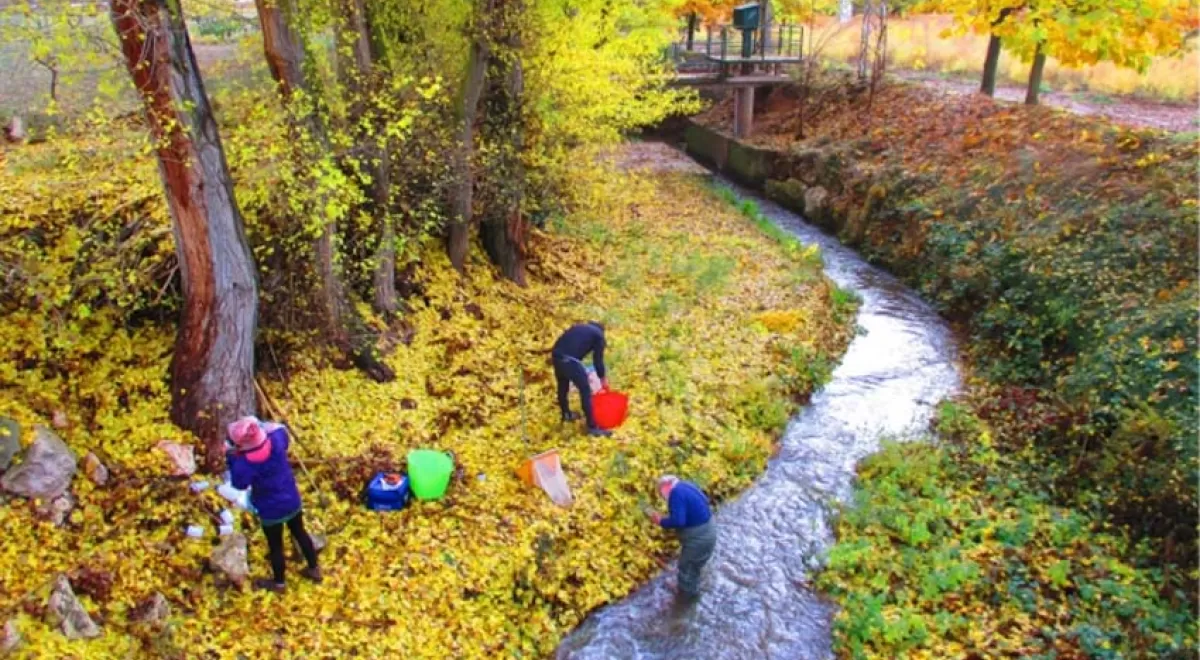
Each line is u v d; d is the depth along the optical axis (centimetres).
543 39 1123
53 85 629
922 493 867
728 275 1452
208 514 672
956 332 1309
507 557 712
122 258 782
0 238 770
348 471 765
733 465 916
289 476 627
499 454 855
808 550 797
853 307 1398
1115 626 653
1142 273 1069
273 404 795
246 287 734
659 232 1706
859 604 705
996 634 656
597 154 1477
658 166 2425
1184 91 1873
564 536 755
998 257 1306
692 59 2427
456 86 1067
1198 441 774
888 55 2522
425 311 1038
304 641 600
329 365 877
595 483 821
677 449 902
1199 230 1066
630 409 963
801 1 2453
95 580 584
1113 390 912
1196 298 951
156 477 675
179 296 807
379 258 940
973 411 1034
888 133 1916
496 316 1119
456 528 733
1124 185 1251
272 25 757
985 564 739
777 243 1686
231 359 733
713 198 2030
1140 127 1429
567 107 1212
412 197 1064
